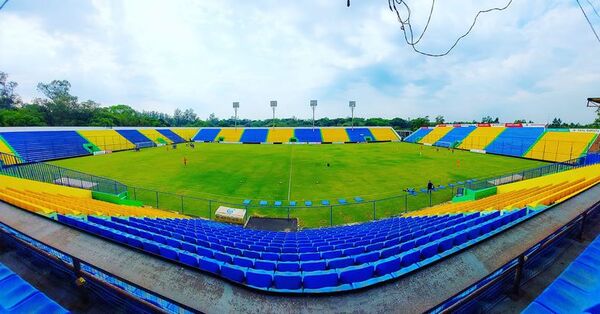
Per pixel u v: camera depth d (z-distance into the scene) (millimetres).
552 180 18141
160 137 74812
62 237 6199
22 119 63969
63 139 50406
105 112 95375
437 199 20812
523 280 4797
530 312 3289
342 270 6020
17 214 7168
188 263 5770
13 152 39906
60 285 4586
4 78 83688
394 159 42781
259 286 5199
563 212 7695
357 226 14172
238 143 79125
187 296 4426
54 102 82375
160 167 34312
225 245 9109
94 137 57125
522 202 11492
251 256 7832
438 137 73438
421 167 35031
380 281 4715
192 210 18656
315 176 29250
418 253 6355
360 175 29797
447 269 5105
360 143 79000
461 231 7613
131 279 4879
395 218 15625
